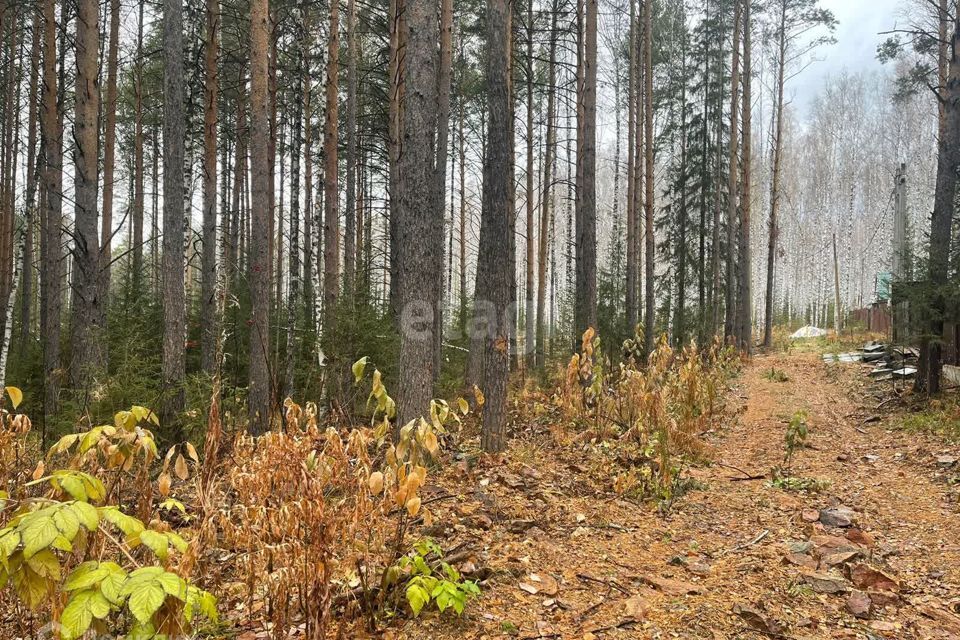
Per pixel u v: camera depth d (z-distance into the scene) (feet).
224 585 12.03
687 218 88.22
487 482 20.29
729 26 80.48
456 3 60.64
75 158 27.89
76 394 24.66
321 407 26.11
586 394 26.53
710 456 26.99
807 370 57.62
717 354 53.88
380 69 50.55
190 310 46.11
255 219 29.60
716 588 13.11
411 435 11.03
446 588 10.76
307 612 9.59
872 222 132.77
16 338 54.19
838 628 11.47
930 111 103.35
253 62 29.60
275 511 9.75
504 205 25.30
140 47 57.67
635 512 18.81
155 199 72.13
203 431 23.56
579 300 41.60
